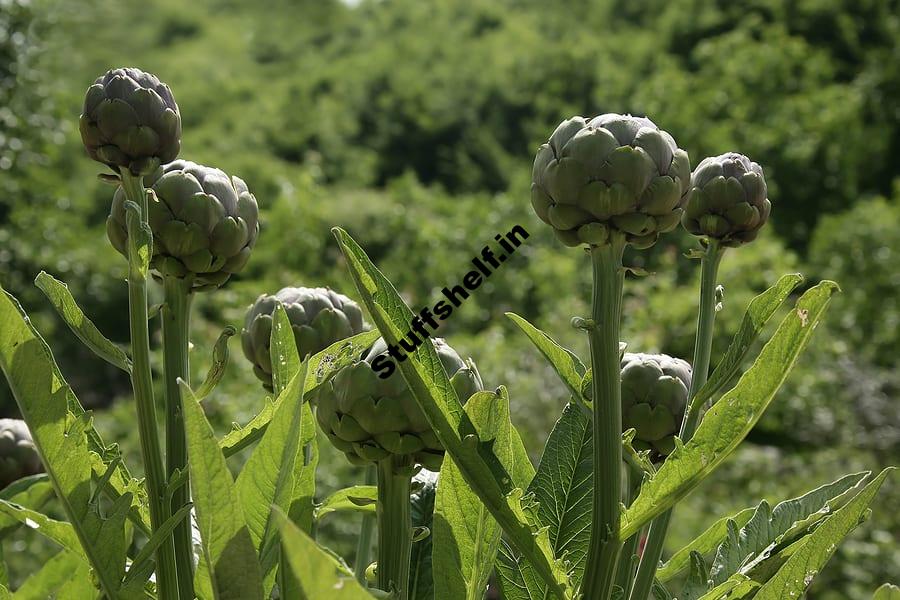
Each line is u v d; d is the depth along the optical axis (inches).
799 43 516.7
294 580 22.4
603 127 24.0
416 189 539.2
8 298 23.7
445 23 953.5
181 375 28.1
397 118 727.7
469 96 721.6
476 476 23.9
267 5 1099.3
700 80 502.9
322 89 794.2
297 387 24.0
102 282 375.2
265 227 305.9
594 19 823.7
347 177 700.7
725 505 207.2
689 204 31.6
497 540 27.0
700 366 31.3
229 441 27.5
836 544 25.2
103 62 877.8
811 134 466.6
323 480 156.5
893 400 269.4
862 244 353.4
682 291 264.2
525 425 192.4
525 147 708.7
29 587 32.8
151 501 26.0
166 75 880.9
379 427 26.0
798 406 267.4
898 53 519.8
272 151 717.9
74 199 385.7
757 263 287.9
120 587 25.4
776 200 467.8
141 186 26.8
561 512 30.1
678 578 116.0
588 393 25.6
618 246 24.1
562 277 305.6
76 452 25.4
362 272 23.3
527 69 717.3
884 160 503.2
